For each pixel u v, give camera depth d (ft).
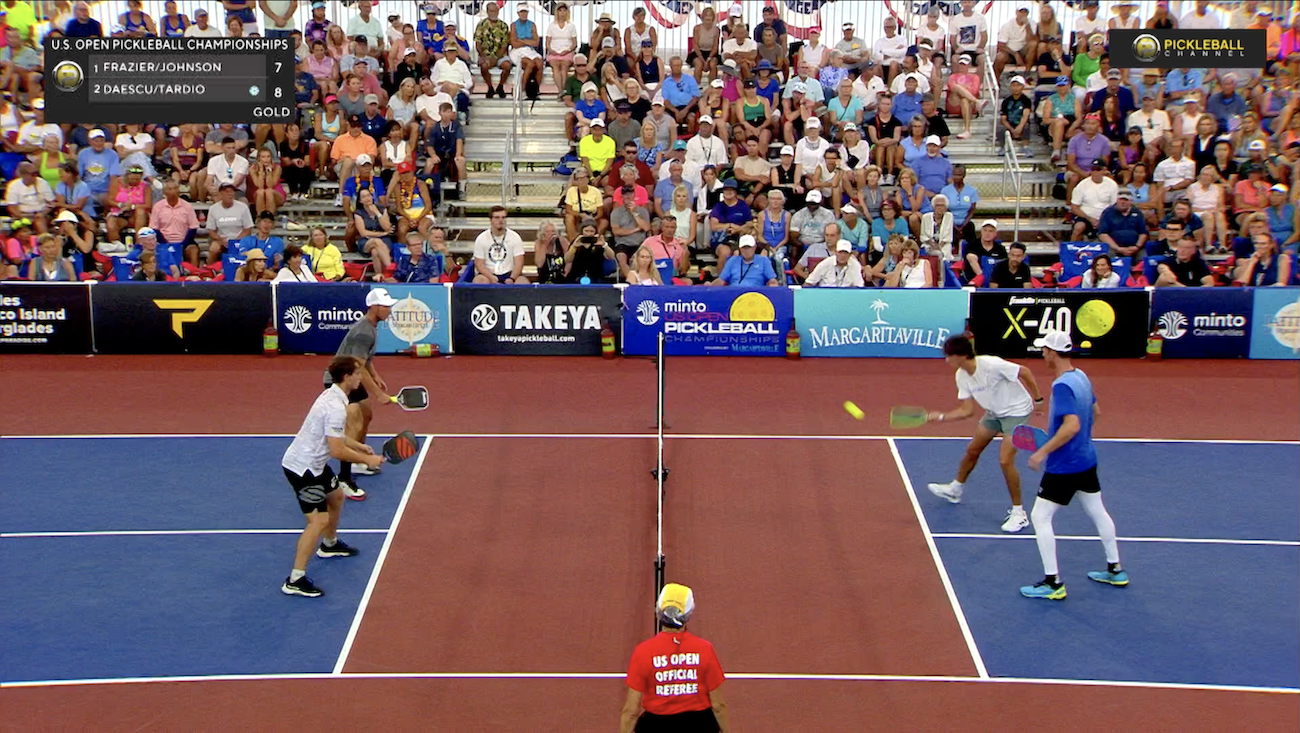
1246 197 68.33
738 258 62.75
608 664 33.45
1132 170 70.54
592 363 59.72
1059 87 76.59
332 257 63.98
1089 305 60.23
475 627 35.35
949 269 63.57
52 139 68.95
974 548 40.42
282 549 40.14
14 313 60.08
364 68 75.66
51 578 38.01
